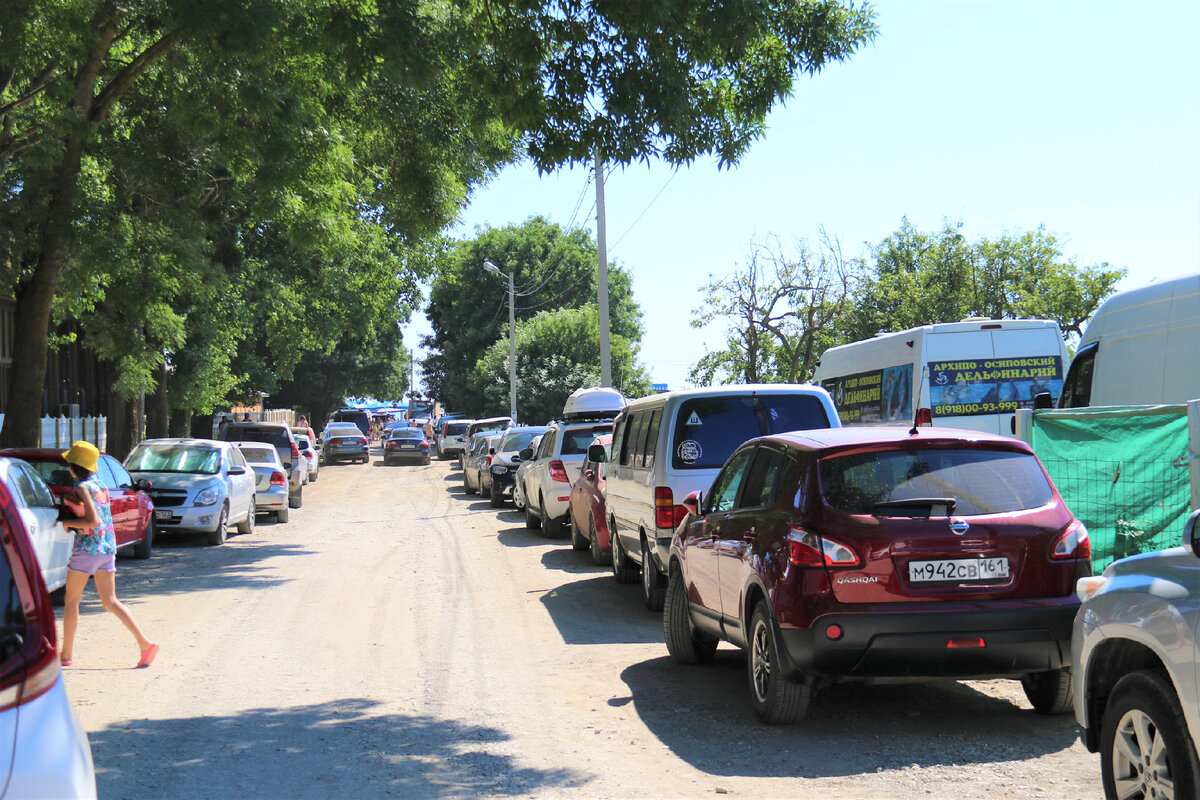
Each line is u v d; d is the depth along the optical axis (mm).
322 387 72750
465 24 12539
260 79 14258
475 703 7469
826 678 6270
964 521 6293
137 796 5430
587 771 5820
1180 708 4191
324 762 6031
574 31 10641
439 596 12633
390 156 17656
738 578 7133
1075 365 12570
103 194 17406
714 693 7695
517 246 76875
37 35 14289
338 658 9094
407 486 37281
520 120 11133
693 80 11070
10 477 10914
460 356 75438
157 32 15914
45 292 16797
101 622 11023
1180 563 4375
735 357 45500
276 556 17203
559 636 10055
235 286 31531
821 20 11297
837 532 6262
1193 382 10516
